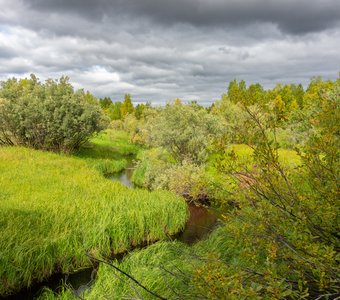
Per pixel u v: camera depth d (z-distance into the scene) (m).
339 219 3.76
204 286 3.05
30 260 7.84
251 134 4.16
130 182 20.89
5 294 7.32
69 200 11.59
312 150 3.99
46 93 27.92
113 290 5.97
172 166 18.62
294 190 4.09
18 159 19.69
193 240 10.88
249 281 3.53
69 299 6.35
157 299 5.43
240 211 4.26
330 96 5.00
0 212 9.52
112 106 84.50
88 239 9.02
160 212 11.40
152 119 24.59
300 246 3.40
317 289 3.86
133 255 7.91
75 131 26.61
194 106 20.47
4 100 26.20
